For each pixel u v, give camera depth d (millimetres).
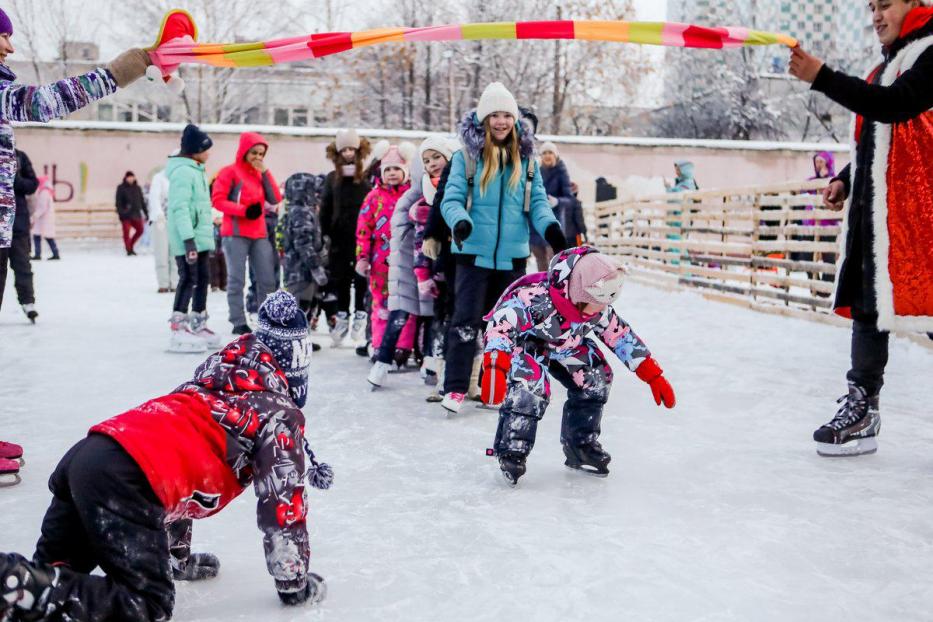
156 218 12570
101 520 2256
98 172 24281
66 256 21141
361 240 6930
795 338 8273
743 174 25266
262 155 8094
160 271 12703
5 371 6637
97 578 2258
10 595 2111
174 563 2814
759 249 10703
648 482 3980
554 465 4293
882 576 2916
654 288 13516
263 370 2584
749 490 3846
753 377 6465
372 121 32062
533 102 32250
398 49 31031
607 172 25047
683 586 2822
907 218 4121
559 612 2631
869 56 33188
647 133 36375
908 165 4117
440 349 6320
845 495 3770
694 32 3527
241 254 8172
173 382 6273
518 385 3898
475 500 3729
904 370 6531
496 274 5418
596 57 32781
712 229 11977
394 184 6883
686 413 5363
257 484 2551
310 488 3879
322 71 32219
